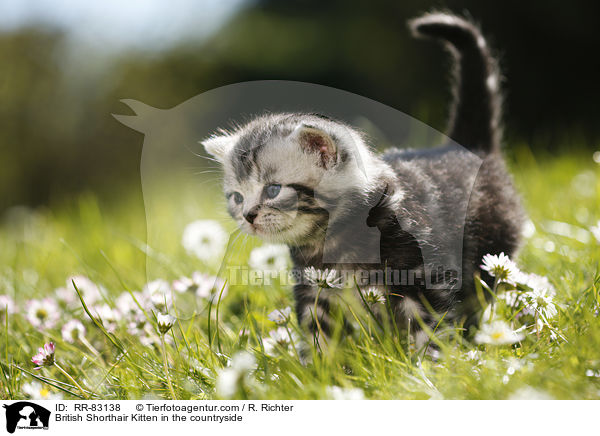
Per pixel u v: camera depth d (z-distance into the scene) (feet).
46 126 13.08
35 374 4.10
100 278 4.71
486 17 10.55
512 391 3.83
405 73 10.28
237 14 10.68
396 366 3.95
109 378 4.07
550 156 7.39
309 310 4.22
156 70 11.89
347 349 4.05
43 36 13.61
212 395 3.96
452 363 3.94
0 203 12.62
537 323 4.00
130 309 4.28
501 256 4.09
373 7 10.61
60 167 12.71
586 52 10.46
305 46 10.34
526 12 10.52
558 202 5.02
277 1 10.71
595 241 4.48
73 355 4.24
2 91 13.38
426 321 4.13
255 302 4.41
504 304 4.11
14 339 4.30
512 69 10.44
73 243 5.37
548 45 10.56
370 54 10.36
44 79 13.37
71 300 4.50
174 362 4.08
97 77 12.75
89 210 6.67
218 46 10.67
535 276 4.18
